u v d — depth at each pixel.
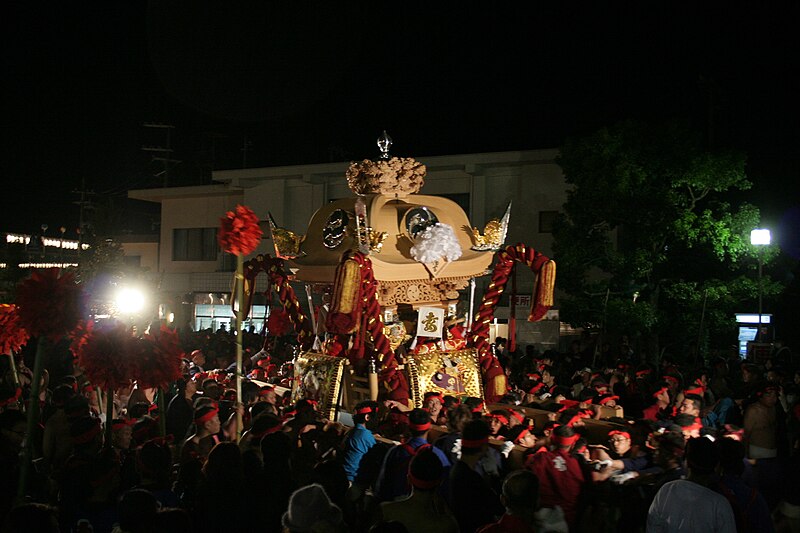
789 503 7.44
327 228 12.48
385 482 6.65
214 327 32.84
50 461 7.67
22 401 9.70
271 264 13.42
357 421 7.88
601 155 20.28
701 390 13.16
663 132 20.34
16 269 35.06
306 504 4.67
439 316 12.12
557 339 26.03
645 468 7.58
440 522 5.35
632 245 22.67
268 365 15.42
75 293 6.06
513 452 7.97
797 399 10.77
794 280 26.86
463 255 12.41
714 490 5.38
